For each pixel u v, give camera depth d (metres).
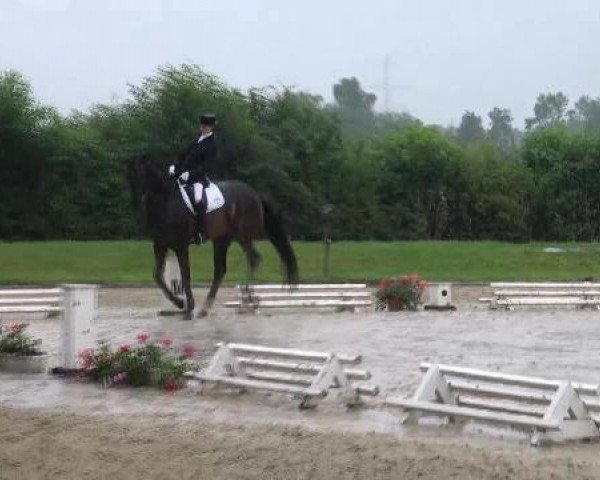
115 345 15.02
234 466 8.25
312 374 10.97
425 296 25.64
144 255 36.00
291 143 50.69
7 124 45.00
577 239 55.28
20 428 9.61
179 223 18.39
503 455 8.30
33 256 34.97
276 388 10.64
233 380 11.06
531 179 55.16
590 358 13.91
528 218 55.28
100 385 11.96
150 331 17.08
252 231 19.61
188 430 9.33
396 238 52.97
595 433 9.09
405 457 8.19
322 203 49.81
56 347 15.25
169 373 11.73
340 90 115.06
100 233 46.81
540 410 9.39
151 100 48.78
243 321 18.84
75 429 9.52
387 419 9.90
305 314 20.70
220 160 47.28
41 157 45.97
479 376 9.60
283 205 49.12
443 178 54.09
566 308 23.16
